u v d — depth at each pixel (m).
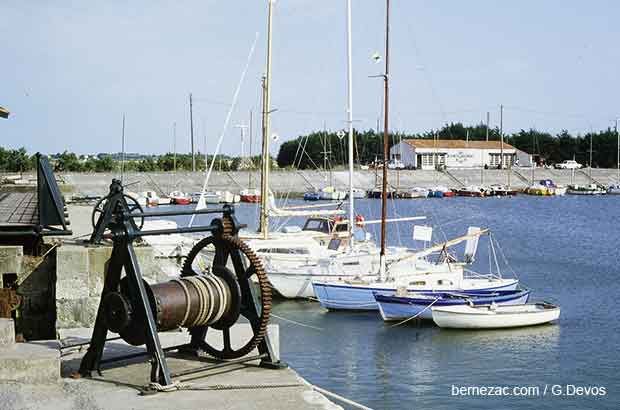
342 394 20.19
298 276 32.38
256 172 110.69
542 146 161.50
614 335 26.42
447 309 26.89
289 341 25.69
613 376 21.55
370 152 140.50
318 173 114.44
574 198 118.06
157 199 92.44
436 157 136.38
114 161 116.38
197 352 8.08
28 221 13.88
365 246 37.25
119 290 7.40
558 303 32.88
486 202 106.19
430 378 21.50
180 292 7.21
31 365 7.04
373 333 26.77
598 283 38.78
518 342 25.53
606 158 155.38
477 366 22.70
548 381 21.22
